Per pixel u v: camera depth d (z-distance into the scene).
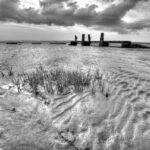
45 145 1.73
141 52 15.36
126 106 2.77
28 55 11.40
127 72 5.39
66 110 2.71
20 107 2.64
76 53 12.95
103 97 3.20
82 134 2.04
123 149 1.76
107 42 26.92
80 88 3.64
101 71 5.43
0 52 14.38
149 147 1.78
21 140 1.70
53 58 9.30
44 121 2.30
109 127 2.19
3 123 1.96
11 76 4.91
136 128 2.14
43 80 4.28
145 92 3.41
